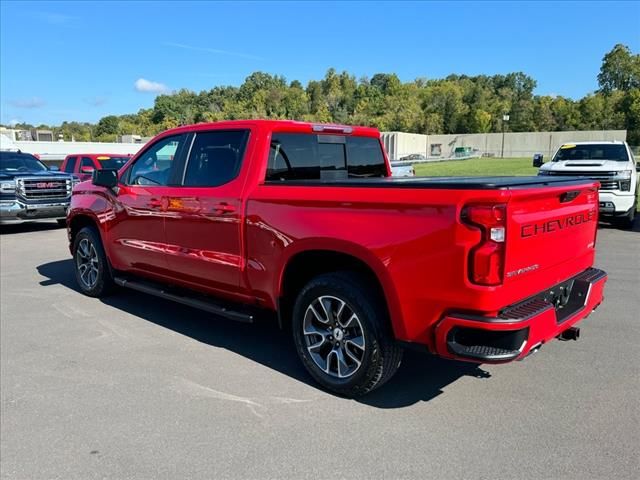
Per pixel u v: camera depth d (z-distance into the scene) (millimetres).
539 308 3264
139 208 5453
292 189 3961
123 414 3680
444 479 2887
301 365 4496
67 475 3010
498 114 126750
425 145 101250
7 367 4504
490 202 2988
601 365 4367
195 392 3996
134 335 5281
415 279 3270
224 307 4688
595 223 4246
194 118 132125
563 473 2912
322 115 131000
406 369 4375
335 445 3242
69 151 52219
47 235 12586
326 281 3777
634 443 3201
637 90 104000
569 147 13062
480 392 3918
